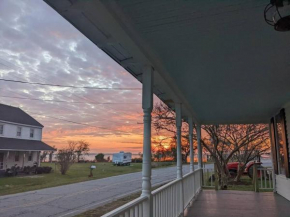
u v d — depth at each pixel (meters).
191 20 2.10
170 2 1.85
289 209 5.12
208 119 7.80
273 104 5.56
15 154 18.02
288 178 5.83
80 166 25.30
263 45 2.59
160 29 2.24
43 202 7.73
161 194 3.46
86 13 1.87
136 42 2.39
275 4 1.70
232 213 4.82
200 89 4.26
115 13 1.94
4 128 17.61
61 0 1.69
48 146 20.59
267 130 9.81
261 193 7.12
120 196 8.72
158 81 3.53
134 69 3.09
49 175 16.34
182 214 4.62
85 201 7.86
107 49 2.52
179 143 4.85
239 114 6.86
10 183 12.35
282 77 3.63
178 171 4.79
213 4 1.89
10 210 6.67
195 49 2.67
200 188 7.71
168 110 12.37
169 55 2.82
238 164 10.31
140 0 1.82
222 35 2.37
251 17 2.07
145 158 2.89
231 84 3.98
